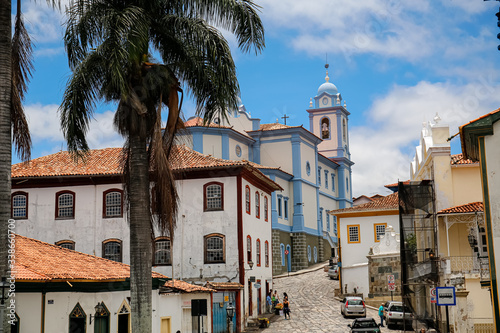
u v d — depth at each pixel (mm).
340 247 55750
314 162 76312
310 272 67875
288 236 68875
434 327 33500
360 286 52219
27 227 43156
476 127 21750
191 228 41656
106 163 43938
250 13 18797
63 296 23453
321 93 89625
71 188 43219
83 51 18172
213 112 19250
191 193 42031
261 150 71375
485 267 32031
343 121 90188
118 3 18562
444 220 34969
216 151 61469
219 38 18922
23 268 22484
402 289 33562
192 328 33844
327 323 40094
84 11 18125
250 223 43688
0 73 14617
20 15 16016
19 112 15914
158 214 17781
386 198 57469
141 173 17922
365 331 32531
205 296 35375
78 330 24000
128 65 17812
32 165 44312
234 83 18953
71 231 42812
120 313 26281
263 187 48219
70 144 18141
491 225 21281
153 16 18875
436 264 32969
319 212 76500
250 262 41625
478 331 30656
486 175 21578
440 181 35844
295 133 70250
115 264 28641
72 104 17891
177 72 19109
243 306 40531
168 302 31141
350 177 92062
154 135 17969
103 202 42812
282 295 54812
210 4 18875
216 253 41219
